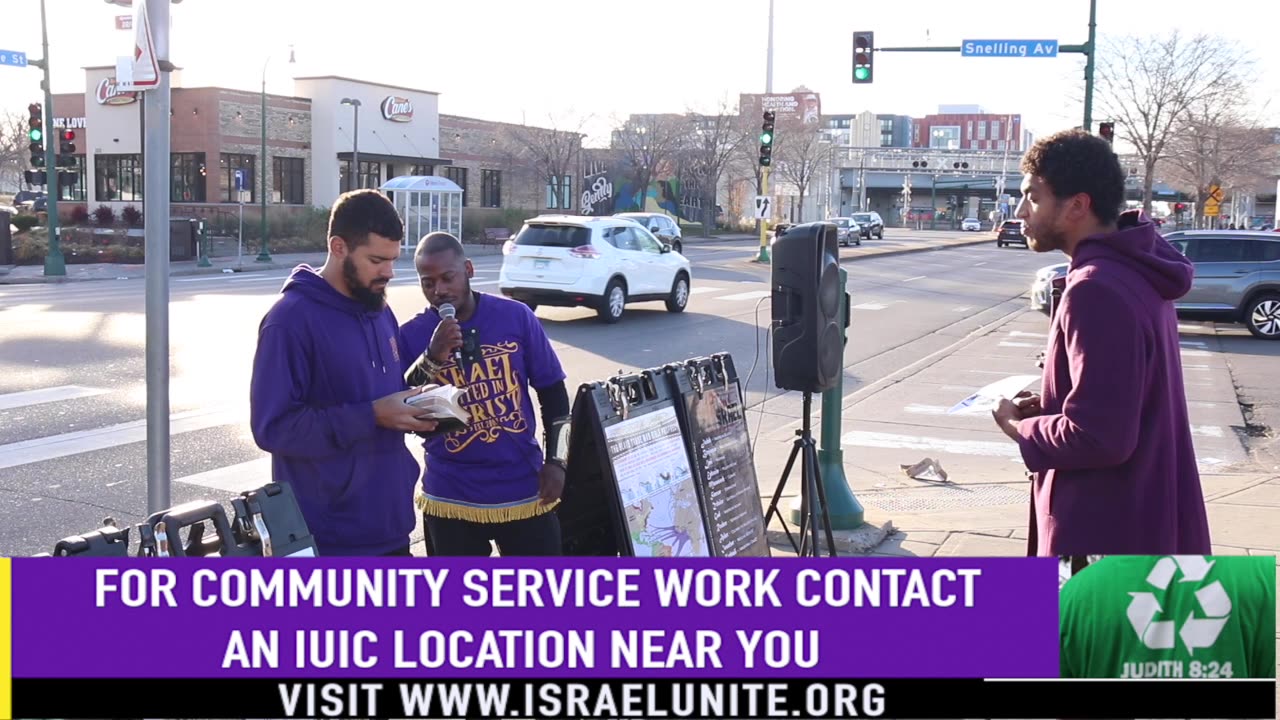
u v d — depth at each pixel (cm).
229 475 764
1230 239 1756
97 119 4941
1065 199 265
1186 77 4022
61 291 2239
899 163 12325
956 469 840
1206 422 1043
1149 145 4075
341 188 5028
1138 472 260
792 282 473
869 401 1139
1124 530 262
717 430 422
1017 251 5494
